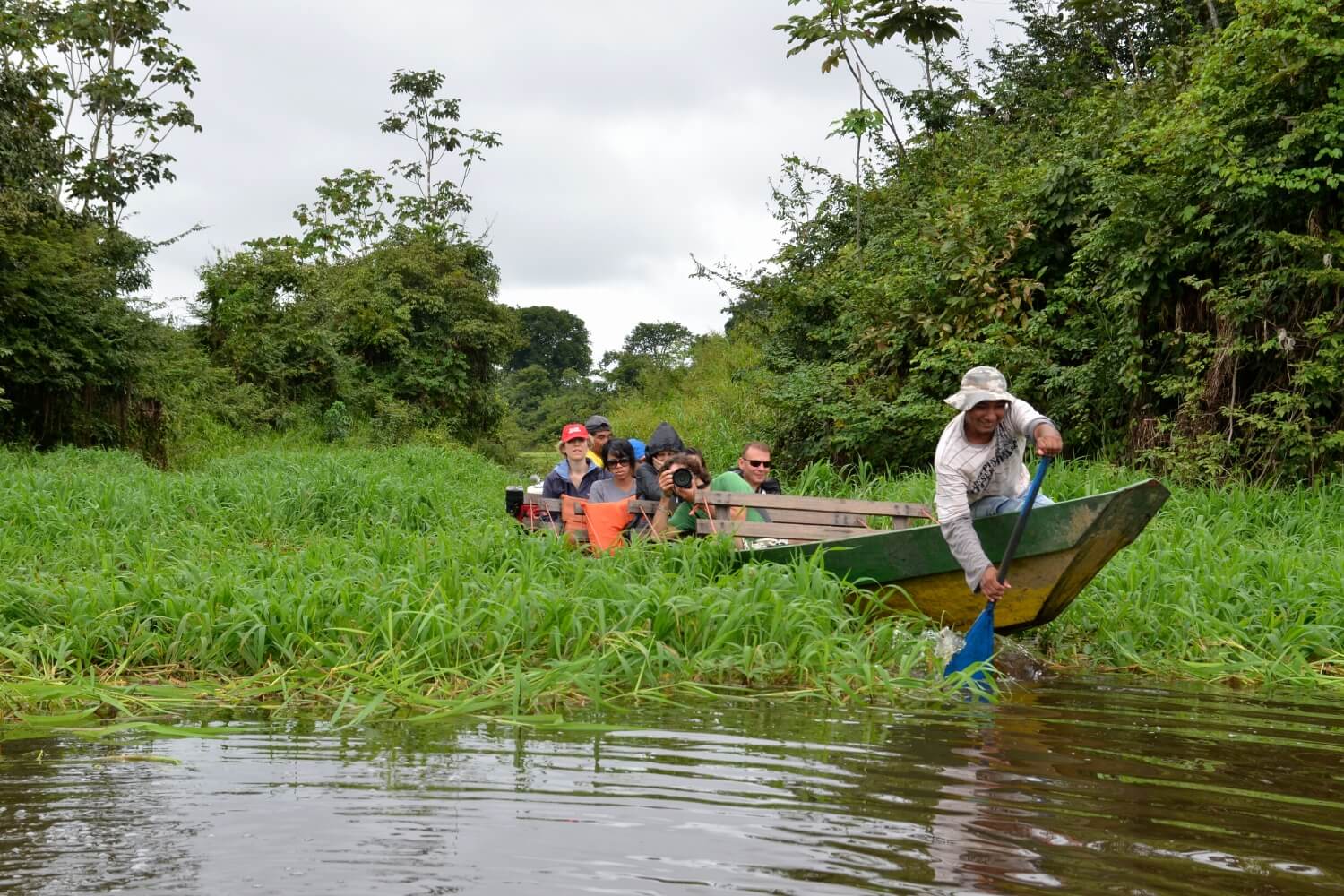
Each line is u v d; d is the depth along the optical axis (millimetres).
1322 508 9391
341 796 3197
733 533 6926
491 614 5352
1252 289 10781
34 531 8938
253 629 5215
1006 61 21984
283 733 4086
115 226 27016
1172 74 13391
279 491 11242
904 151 18531
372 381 34156
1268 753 3941
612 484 7438
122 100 27766
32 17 23266
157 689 4797
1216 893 2496
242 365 31000
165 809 3055
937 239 13969
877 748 3865
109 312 20375
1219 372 10977
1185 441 10805
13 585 5816
